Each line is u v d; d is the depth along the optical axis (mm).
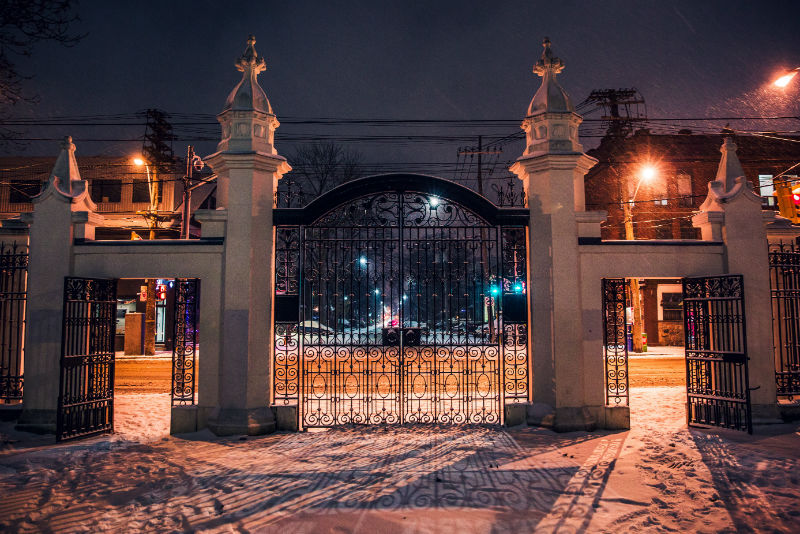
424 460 6355
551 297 8172
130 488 5344
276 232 8758
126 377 15445
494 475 5734
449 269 8578
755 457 6246
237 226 8125
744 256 8375
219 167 8445
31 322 8062
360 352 8562
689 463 6105
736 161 8891
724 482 5414
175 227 26922
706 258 8461
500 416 8617
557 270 8156
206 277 8211
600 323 8242
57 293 8086
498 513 4629
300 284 8469
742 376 8070
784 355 9219
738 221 8453
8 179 27766
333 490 5254
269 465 6172
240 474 5801
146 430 8203
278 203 8680
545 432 7816
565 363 8039
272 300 8352
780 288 9273
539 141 8531
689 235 30156
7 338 8789
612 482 5484
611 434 7727
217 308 8172
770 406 8180
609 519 4488
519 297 8555
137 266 8188
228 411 7855
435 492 5180
